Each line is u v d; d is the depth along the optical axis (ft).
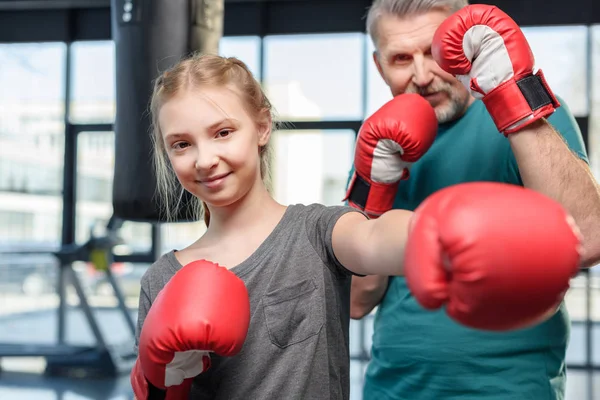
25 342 16.38
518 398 4.17
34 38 21.02
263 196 3.70
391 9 4.24
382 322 4.86
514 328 2.02
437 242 1.98
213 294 2.89
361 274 3.22
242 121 3.38
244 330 2.93
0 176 20.99
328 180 19.07
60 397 13.58
